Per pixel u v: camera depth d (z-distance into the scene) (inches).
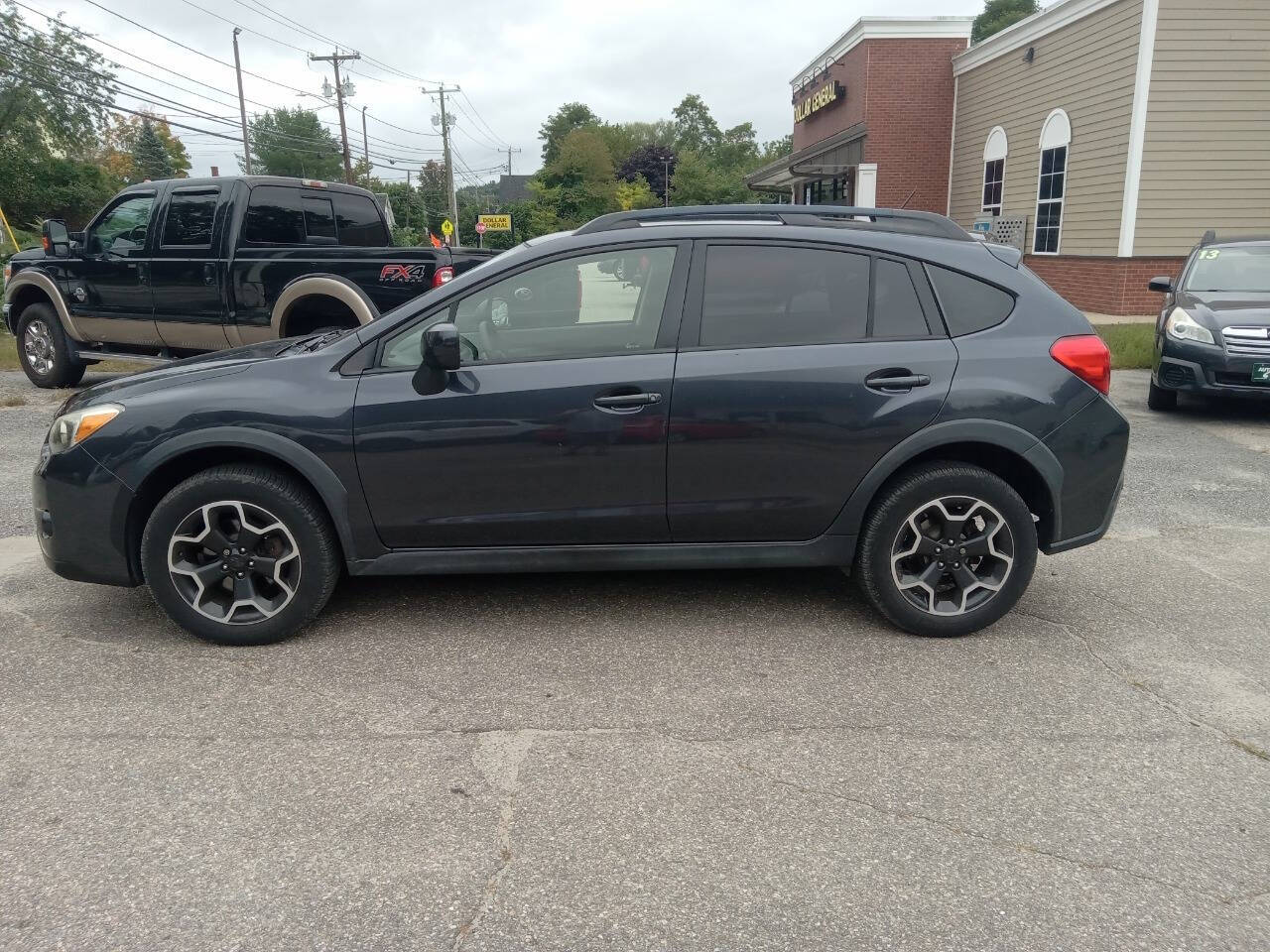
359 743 121.0
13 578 179.3
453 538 150.0
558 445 145.5
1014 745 121.5
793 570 187.3
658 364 146.1
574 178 3048.7
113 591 173.2
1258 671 142.9
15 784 111.0
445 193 3452.3
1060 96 684.1
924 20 878.4
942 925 89.1
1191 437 314.5
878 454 147.7
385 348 147.9
